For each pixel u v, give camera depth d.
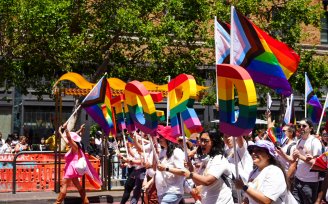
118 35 27.94
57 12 25.06
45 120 38.47
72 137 15.80
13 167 19.42
